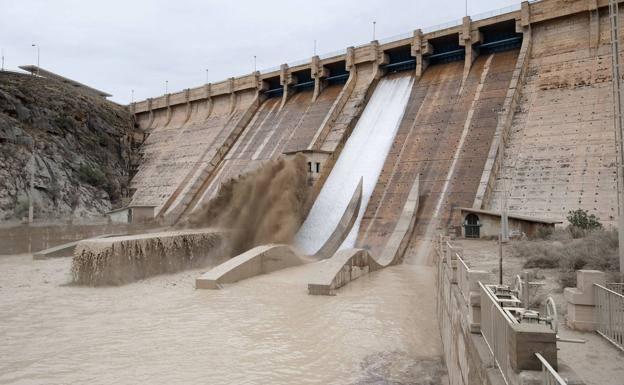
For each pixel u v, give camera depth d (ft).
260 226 148.66
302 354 56.95
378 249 135.44
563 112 137.69
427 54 194.49
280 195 153.69
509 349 22.15
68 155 229.66
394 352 57.93
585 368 29.04
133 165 280.10
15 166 199.11
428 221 137.28
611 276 47.62
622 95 52.16
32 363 53.16
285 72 246.06
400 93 196.24
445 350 53.93
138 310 77.92
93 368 51.83
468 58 178.91
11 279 107.14
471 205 132.36
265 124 241.14
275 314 75.15
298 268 120.67
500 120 144.87
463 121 160.86
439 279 75.36
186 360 54.49
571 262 59.98
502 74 165.48
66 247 144.56
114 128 274.77
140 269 108.68
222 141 243.60
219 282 96.43
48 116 233.55
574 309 37.55
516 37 173.88
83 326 68.23
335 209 162.91
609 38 144.36
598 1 147.13
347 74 224.94
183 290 94.68
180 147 268.41
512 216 112.78
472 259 79.71
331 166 180.96
